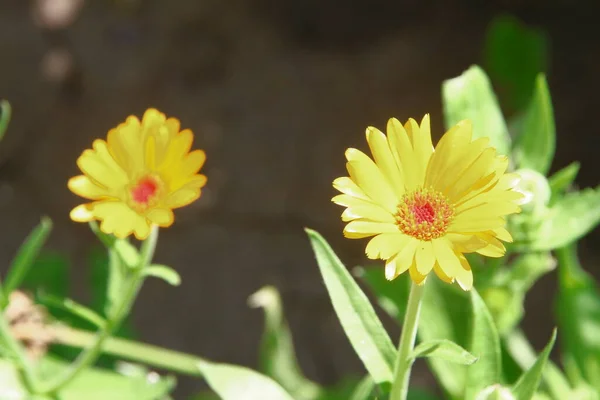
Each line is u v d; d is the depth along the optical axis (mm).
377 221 649
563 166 1406
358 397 751
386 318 1293
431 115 1414
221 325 1345
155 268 727
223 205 1399
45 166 1404
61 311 883
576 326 806
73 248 1370
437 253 642
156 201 682
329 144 1415
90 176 684
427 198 653
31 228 1388
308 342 1332
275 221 1400
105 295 902
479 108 765
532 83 1133
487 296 783
